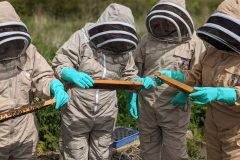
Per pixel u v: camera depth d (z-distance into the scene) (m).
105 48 4.08
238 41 3.45
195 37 4.50
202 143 6.18
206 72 3.86
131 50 4.09
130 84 3.95
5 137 3.81
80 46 4.20
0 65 3.67
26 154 3.98
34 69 3.88
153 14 4.27
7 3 3.62
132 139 5.93
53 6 19.92
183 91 3.82
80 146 4.40
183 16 4.23
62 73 4.13
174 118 4.57
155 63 4.54
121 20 3.96
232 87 3.67
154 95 4.55
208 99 3.61
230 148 3.84
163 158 4.87
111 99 4.38
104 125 4.42
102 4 20.17
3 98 3.76
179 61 4.45
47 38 10.29
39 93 3.91
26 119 3.90
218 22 3.53
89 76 4.02
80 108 4.29
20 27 3.55
